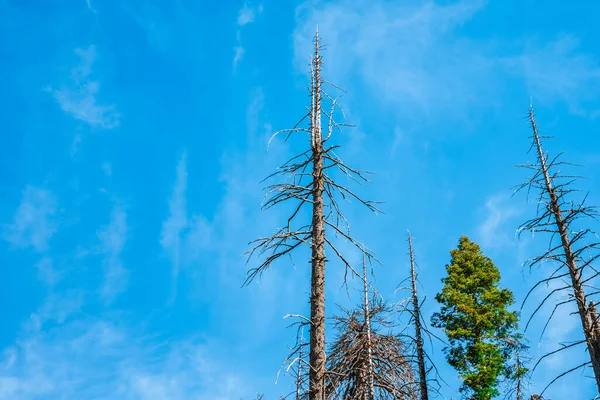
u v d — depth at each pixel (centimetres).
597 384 1187
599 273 1220
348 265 1095
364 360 1372
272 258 1074
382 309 1508
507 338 2377
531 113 1467
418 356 1752
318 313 1032
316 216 1106
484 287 2623
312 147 1153
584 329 1233
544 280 1289
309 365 976
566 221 1318
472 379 2302
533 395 1933
